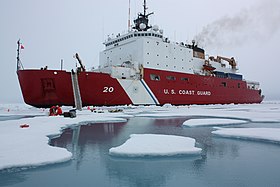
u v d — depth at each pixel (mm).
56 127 10172
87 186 4047
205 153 6320
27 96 20609
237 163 5414
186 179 4406
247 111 22672
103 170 4914
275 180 4332
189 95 30828
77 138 8539
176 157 5910
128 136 8945
